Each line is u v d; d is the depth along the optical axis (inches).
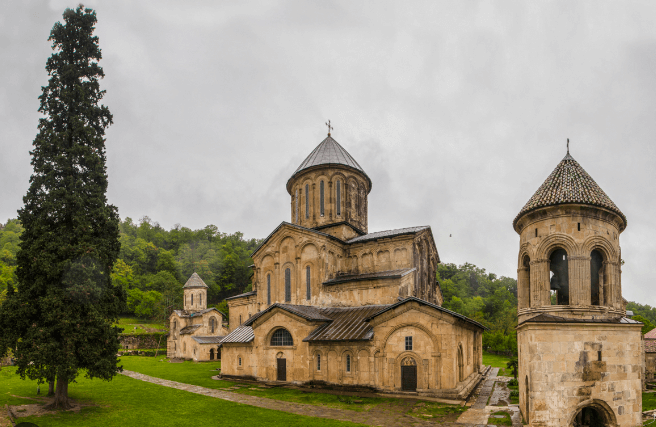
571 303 739.4
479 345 1716.3
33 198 962.7
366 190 1915.6
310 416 908.0
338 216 1744.6
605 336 721.0
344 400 1071.0
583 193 760.3
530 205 802.8
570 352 706.2
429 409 963.3
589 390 699.4
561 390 694.5
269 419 882.8
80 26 1055.6
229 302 2057.1
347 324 1295.5
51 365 871.7
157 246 5777.6
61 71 1027.3
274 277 1669.5
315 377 1275.8
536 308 768.3
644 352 1320.1
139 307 4020.7
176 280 4692.4
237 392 1211.9
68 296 902.4
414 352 1122.7
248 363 1450.5
